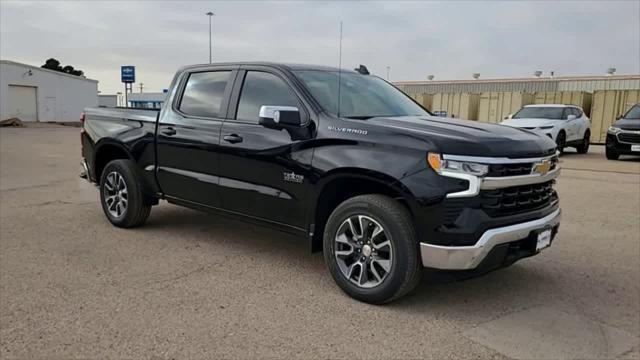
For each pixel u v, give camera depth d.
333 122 4.23
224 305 3.91
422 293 4.27
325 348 3.27
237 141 4.79
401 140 3.83
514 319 3.79
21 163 12.64
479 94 27.22
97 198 8.02
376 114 4.64
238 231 6.14
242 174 4.79
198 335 3.40
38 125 35.72
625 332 3.62
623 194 9.12
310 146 4.27
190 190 5.35
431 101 28.62
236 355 3.15
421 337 3.46
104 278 4.43
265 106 4.33
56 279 4.38
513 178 3.72
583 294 4.32
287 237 5.92
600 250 5.59
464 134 3.82
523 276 4.74
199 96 5.39
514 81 34.84
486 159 3.61
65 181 9.73
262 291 4.22
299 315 3.76
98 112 6.49
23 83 39.41
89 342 3.27
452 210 3.59
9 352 3.13
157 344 3.26
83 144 6.71
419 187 3.65
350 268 4.08
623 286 4.52
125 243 5.53
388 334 3.49
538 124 16.33
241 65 5.11
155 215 6.91
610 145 15.54
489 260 3.67
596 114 24.08
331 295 4.16
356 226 4.06
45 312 3.71
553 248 5.66
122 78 34.28
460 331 3.57
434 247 3.63
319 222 4.38
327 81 4.83
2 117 38.03
